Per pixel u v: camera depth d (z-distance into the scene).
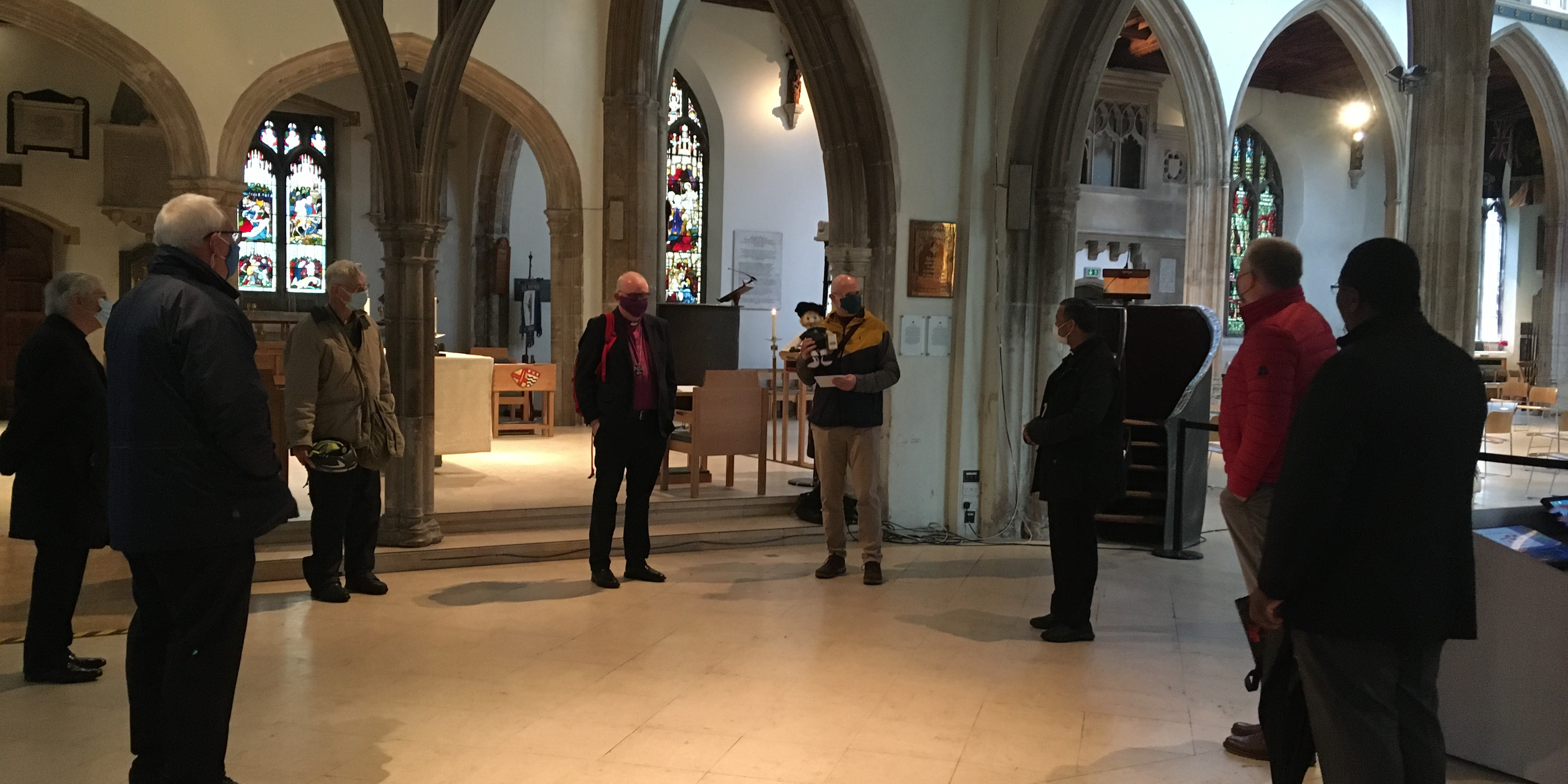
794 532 7.54
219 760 3.13
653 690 4.41
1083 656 4.98
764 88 16.39
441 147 6.51
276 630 5.19
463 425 8.92
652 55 12.38
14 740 3.74
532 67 12.20
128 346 3.01
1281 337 3.55
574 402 12.91
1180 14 14.59
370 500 5.90
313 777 3.47
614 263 12.52
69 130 13.80
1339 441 2.54
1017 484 7.97
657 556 7.03
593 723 4.02
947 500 8.01
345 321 5.56
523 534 7.06
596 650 4.94
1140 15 15.05
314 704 4.18
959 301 7.88
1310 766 3.20
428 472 6.69
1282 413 3.52
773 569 6.73
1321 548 2.58
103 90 13.99
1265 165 21.08
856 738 3.91
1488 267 22.39
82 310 4.28
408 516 6.61
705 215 16.61
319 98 15.45
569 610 5.63
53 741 3.74
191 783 3.07
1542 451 13.54
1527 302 22.05
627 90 12.36
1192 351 8.09
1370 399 2.55
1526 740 3.57
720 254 16.48
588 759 3.67
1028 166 7.76
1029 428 5.17
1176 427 7.32
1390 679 2.61
